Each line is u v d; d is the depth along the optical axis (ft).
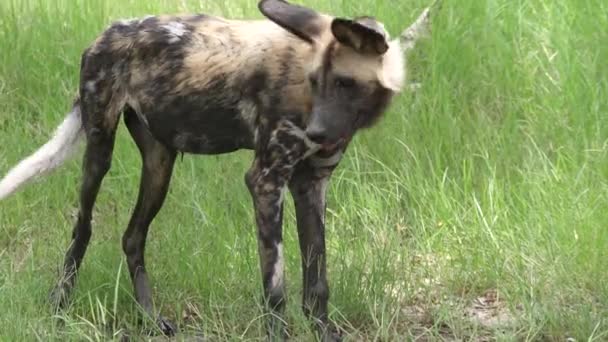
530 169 36.88
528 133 38.83
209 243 31.89
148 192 30.01
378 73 25.71
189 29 28.12
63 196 36.27
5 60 41.86
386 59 26.07
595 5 42.91
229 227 33.19
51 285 30.22
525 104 39.86
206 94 27.53
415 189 36.11
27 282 29.76
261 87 26.76
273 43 26.78
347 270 30.53
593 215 33.04
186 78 27.71
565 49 41.16
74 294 29.73
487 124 39.29
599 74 40.83
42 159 30.09
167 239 32.45
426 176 37.24
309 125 25.68
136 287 30.01
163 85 28.07
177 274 30.96
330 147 26.55
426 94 39.58
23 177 29.94
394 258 32.14
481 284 31.94
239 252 31.78
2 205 35.37
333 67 25.55
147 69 28.32
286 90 26.40
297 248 32.27
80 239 29.99
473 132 38.91
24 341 26.68
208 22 28.25
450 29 41.42
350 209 35.24
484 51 41.83
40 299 29.35
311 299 27.96
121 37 28.81
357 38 25.17
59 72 41.27
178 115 28.09
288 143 26.66
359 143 37.99
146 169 30.01
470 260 32.71
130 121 29.96
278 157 26.76
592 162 36.24
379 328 28.07
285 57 26.48
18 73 41.52
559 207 34.12
